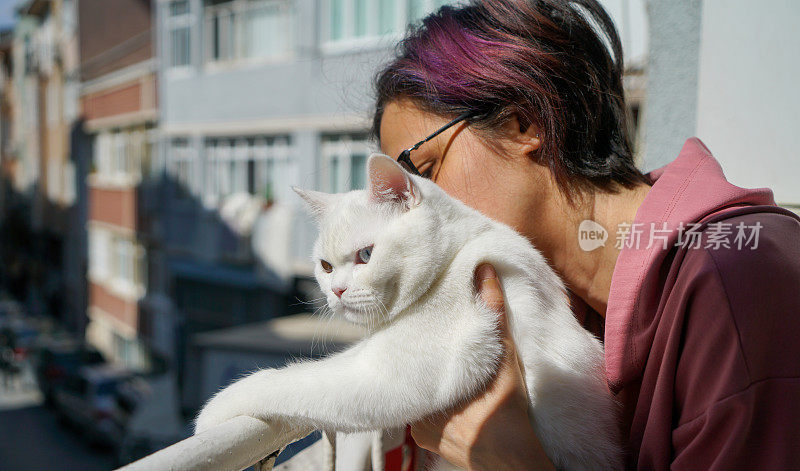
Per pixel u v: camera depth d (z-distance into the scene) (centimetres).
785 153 143
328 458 108
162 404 884
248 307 993
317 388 91
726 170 155
